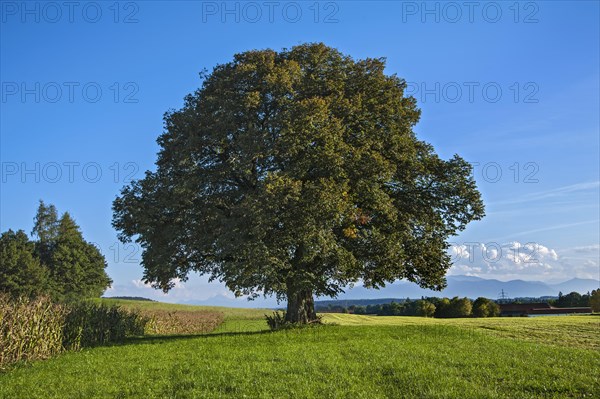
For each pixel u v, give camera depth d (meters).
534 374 14.07
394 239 28.78
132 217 29.05
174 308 98.06
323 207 25.47
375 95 31.02
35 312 21.45
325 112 27.89
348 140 29.55
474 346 20.22
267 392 12.52
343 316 61.56
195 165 28.75
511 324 35.53
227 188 29.88
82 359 19.62
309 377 14.20
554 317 47.06
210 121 29.34
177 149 29.33
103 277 91.81
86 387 13.85
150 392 13.01
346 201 26.98
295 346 20.70
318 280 28.31
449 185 32.03
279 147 27.80
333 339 23.31
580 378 13.42
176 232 28.36
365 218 29.09
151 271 29.08
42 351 20.86
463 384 12.95
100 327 27.41
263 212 25.19
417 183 32.62
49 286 80.94
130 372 15.96
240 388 13.04
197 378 14.47
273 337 24.48
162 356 19.22
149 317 42.31
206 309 100.38
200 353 19.56
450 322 42.78
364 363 16.16
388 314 98.88
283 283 27.52
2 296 22.36
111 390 13.41
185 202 28.48
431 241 31.94
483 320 44.22
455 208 32.47
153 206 28.69
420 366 15.34
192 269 31.75
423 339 22.75
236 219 26.31
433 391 12.16
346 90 31.09
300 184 25.75
